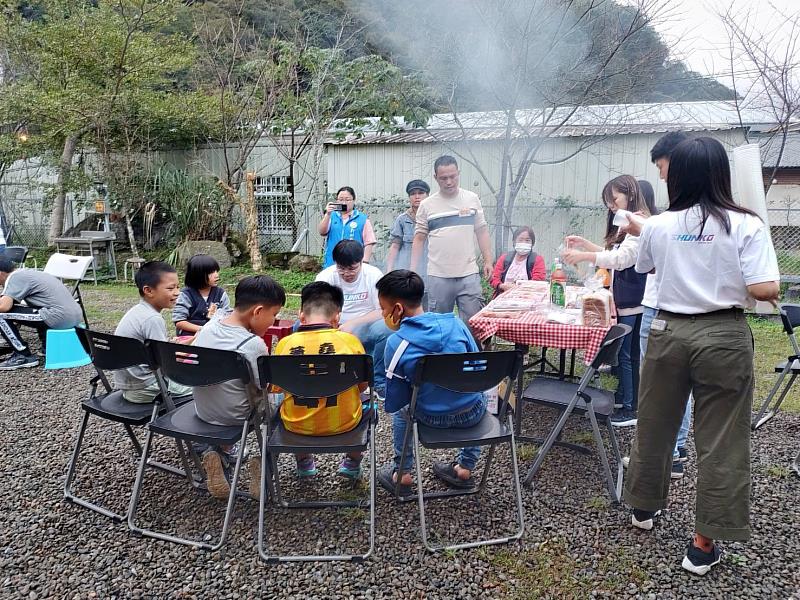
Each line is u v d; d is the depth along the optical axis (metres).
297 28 10.81
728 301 2.09
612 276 3.60
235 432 2.51
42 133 11.03
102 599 2.14
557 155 8.19
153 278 2.92
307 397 2.36
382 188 9.37
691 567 2.24
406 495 2.82
